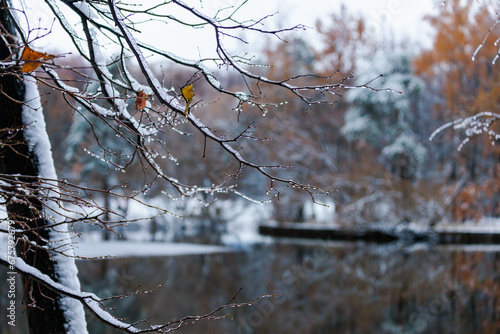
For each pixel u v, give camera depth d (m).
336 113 33.84
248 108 31.23
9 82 4.28
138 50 3.03
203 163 30.88
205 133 3.33
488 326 13.66
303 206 33.34
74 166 28.72
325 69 33.09
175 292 16.36
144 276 18.08
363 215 28.94
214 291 16.97
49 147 4.42
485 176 29.84
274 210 32.22
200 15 3.28
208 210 31.09
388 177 29.28
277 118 31.27
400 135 31.17
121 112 3.71
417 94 33.19
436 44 30.05
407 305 15.80
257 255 24.12
